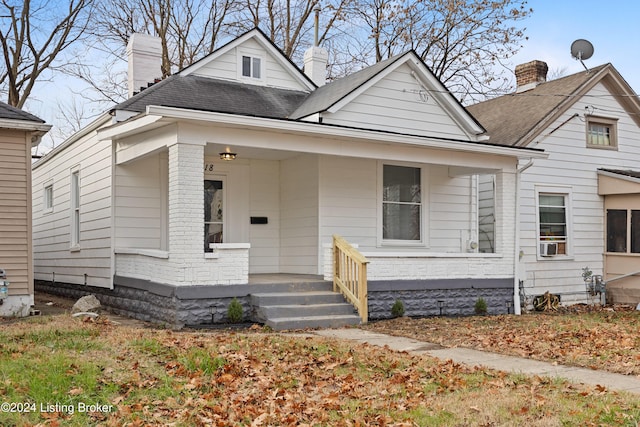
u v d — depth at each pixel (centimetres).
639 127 1878
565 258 1702
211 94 1427
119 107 1258
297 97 1585
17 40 2403
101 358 729
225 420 557
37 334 871
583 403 607
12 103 2416
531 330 1094
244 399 613
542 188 1675
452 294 1347
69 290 1609
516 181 1448
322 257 1338
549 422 546
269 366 740
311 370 729
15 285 1176
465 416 570
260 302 1109
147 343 809
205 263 1080
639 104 1839
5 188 1179
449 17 2447
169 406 589
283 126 1115
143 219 1333
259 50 1577
